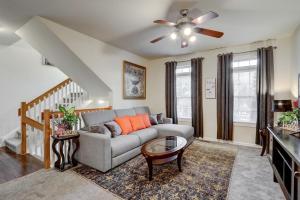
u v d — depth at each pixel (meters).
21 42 4.20
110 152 2.67
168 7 2.44
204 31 2.43
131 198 1.99
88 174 2.57
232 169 2.74
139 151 3.34
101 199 1.97
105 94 4.40
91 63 3.62
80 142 2.90
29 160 3.15
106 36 3.56
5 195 2.05
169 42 3.93
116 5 2.39
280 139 2.04
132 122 3.88
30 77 4.70
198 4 2.36
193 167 2.81
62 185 2.26
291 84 3.50
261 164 2.94
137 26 3.08
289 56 3.58
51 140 2.96
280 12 2.58
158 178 2.45
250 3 2.34
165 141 2.98
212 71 4.52
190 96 4.98
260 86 3.78
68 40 3.15
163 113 5.32
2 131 4.16
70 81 4.77
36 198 1.99
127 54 4.68
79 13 2.62
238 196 2.03
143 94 5.38
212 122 4.54
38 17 2.72
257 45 3.94
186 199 1.96
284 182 1.90
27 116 3.58
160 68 5.39
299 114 2.58
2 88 4.20
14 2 2.31
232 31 3.30
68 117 2.83
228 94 4.20
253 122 4.07
